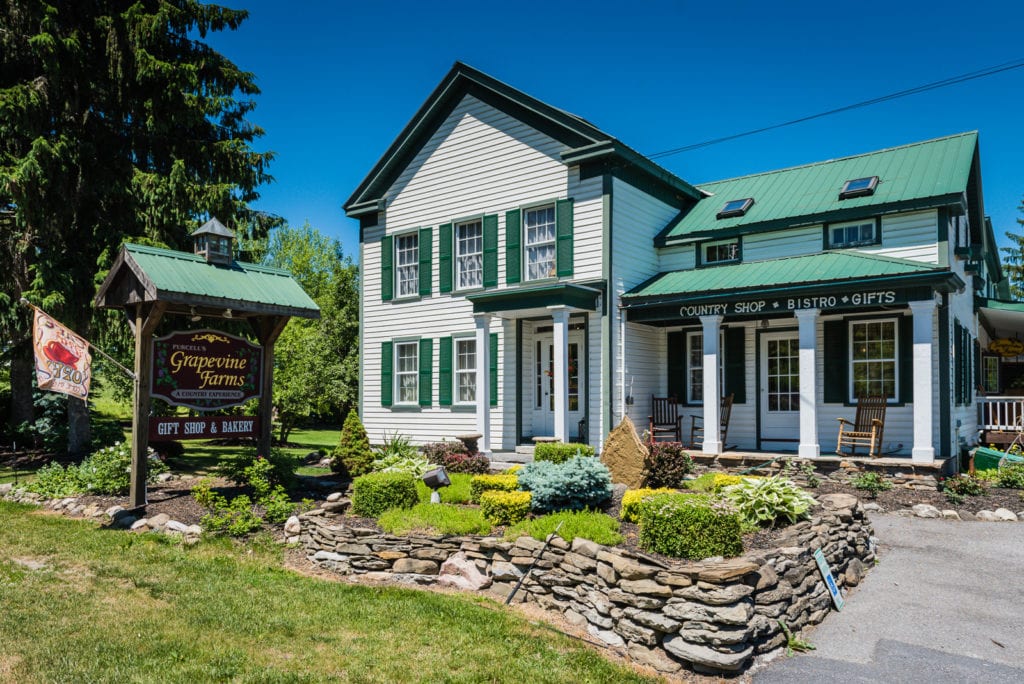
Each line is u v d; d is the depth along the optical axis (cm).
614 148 1462
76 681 473
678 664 571
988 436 1609
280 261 4016
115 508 985
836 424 1462
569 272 1535
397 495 891
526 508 829
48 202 1495
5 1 1488
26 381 1841
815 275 1322
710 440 1413
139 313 995
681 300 1434
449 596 714
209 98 1675
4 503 1089
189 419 1047
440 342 1764
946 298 1312
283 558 833
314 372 2308
